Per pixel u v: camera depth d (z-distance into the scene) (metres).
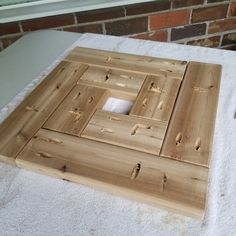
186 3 1.20
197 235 0.42
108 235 0.43
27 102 0.64
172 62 0.75
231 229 0.43
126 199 0.48
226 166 0.52
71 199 0.48
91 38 0.98
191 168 0.47
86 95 0.65
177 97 0.62
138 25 1.24
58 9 1.12
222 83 0.72
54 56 0.89
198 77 0.68
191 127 0.55
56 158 0.50
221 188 0.48
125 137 0.53
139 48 0.90
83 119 0.58
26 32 1.20
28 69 0.83
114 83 0.68
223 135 0.57
